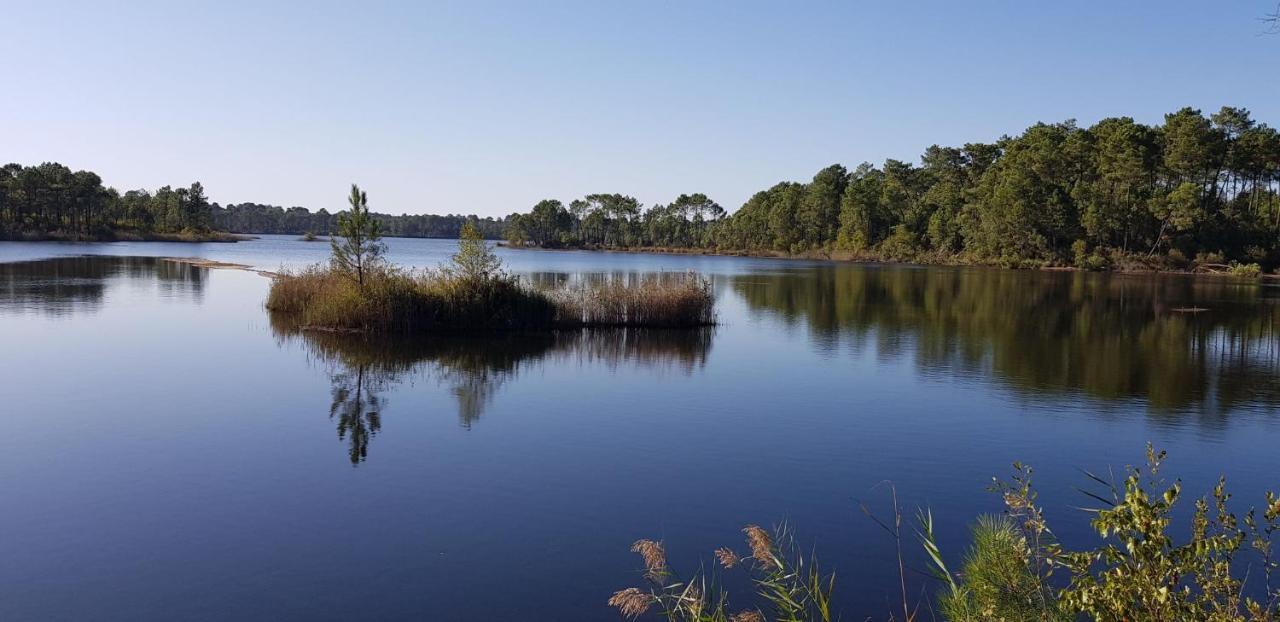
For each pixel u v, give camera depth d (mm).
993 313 36250
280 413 15172
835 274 69312
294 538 9375
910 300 42969
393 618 7527
